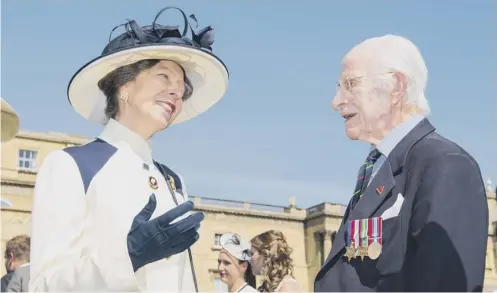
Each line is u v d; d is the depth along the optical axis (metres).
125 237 2.27
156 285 2.50
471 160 2.13
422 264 1.96
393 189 2.22
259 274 4.23
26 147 24.33
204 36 2.84
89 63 2.64
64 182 2.38
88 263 2.24
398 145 2.30
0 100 3.60
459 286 1.88
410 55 2.38
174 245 2.21
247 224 29.89
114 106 2.72
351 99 2.41
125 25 2.68
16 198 23.02
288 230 30.72
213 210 29.09
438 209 2.00
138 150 2.67
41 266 2.21
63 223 2.29
